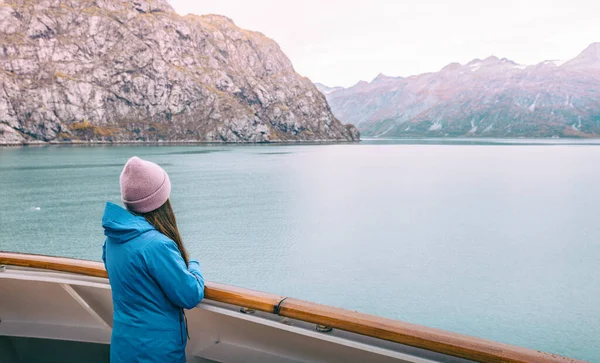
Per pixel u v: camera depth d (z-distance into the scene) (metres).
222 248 48.19
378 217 66.69
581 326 28.69
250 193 88.81
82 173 113.56
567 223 63.41
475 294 34.59
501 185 104.94
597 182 111.12
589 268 41.69
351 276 39.00
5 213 65.19
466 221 64.38
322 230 57.47
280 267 41.38
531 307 32.12
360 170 138.00
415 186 102.44
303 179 112.12
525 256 45.94
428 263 43.16
